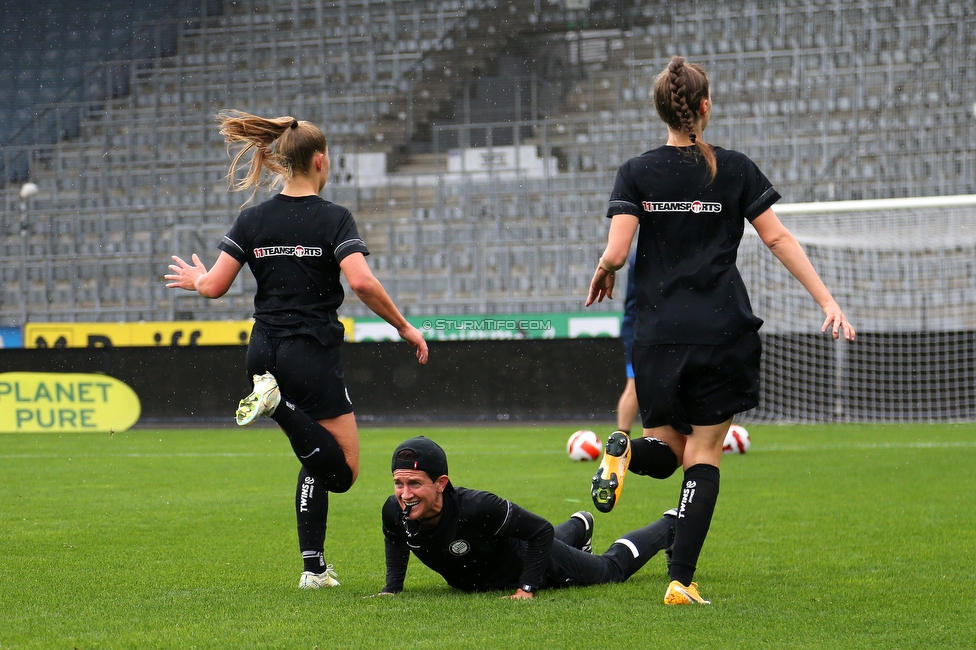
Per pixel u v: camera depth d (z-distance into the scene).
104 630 6.08
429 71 44.31
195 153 43.78
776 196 6.93
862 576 7.93
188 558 9.32
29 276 39.88
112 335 34.00
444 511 6.71
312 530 7.59
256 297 7.54
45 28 46.28
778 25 42.47
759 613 6.34
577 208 40.25
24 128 44.84
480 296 38.88
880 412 31.08
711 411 6.82
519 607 6.50
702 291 6.82
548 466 18.80
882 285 35.00
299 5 45.50
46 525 11.67
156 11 46.12
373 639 5.67
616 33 43.59
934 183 38.84
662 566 8.59
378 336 33.44
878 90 41.09
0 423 30.52
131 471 18.61
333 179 42.41
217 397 33.22
